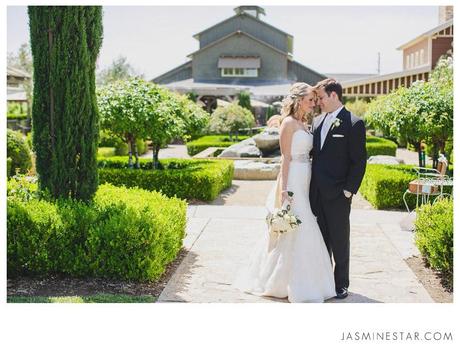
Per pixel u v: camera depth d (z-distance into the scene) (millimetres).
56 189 6762
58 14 6566
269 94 39344
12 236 5996
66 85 6637
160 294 5656
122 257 5949
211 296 5637
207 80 45312
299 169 5652
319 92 5750
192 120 14094
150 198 7359
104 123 11992
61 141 6707
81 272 5980
